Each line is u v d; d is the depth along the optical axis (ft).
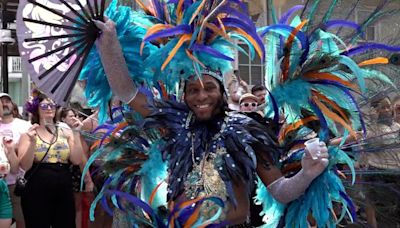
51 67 8.79
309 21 8.77
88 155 15.74
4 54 28.60
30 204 15.53
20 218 17.52
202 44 8.36
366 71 8.75
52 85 8.86
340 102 8.72
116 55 8.64
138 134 9.27
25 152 15.51
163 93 9.33
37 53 8.75
